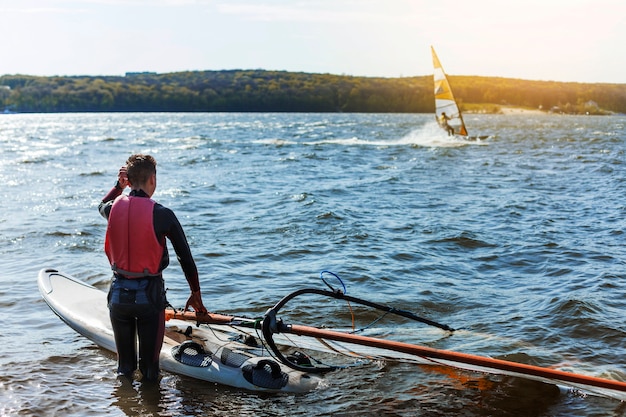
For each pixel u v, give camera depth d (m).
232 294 7.31
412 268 8.62
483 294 7.44
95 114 147.88
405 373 5.27
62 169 21.47
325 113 154.38
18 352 5.49
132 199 4.74
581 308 6.59
